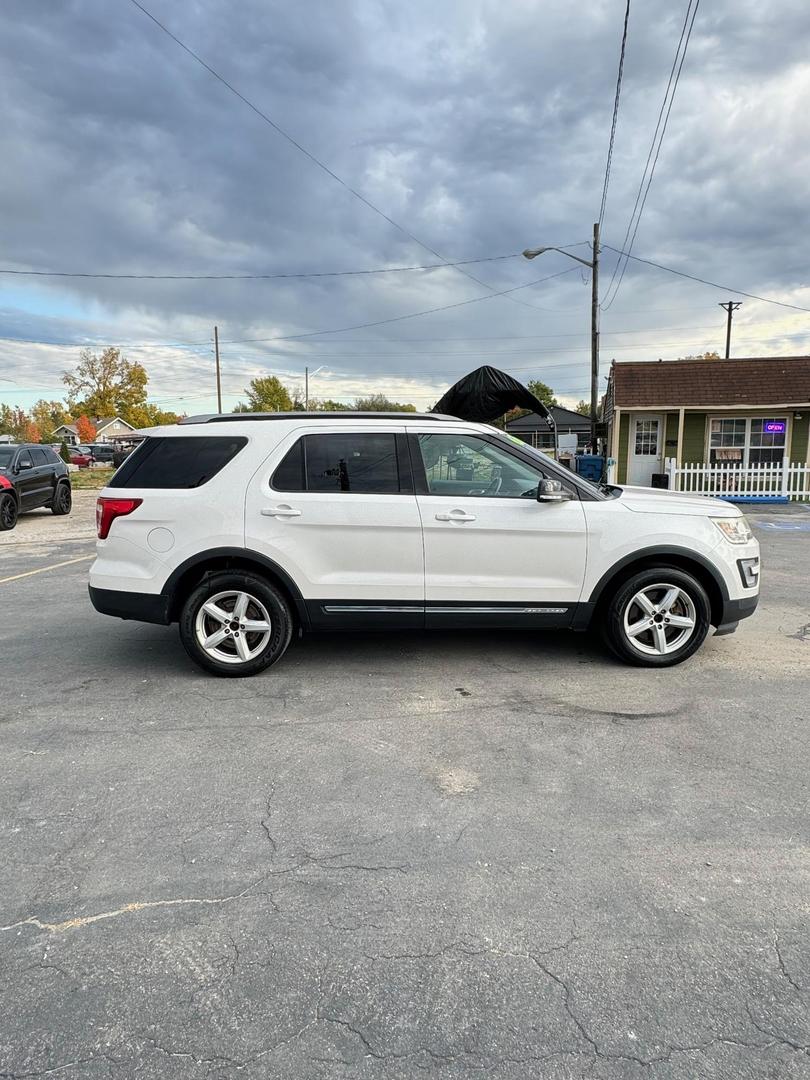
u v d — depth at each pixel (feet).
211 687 14.83
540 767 11.12
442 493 15.01
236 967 6.98
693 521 15.21
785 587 24.54
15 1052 5.99
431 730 12.56
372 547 14.82
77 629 19.79
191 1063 5.90
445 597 14.98
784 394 63.87
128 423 279.08
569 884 8.21
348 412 15.57
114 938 7.38
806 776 10.78
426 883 8.26
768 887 8.14
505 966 6.97
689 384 66.74
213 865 8.63
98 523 15.44
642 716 13.09
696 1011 6.40
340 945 7.28
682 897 7.98
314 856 8.80
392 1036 6.18
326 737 12.29
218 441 15.19
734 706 13.53
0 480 42.86
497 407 38.86
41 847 9.02
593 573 15.08
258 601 15.06
